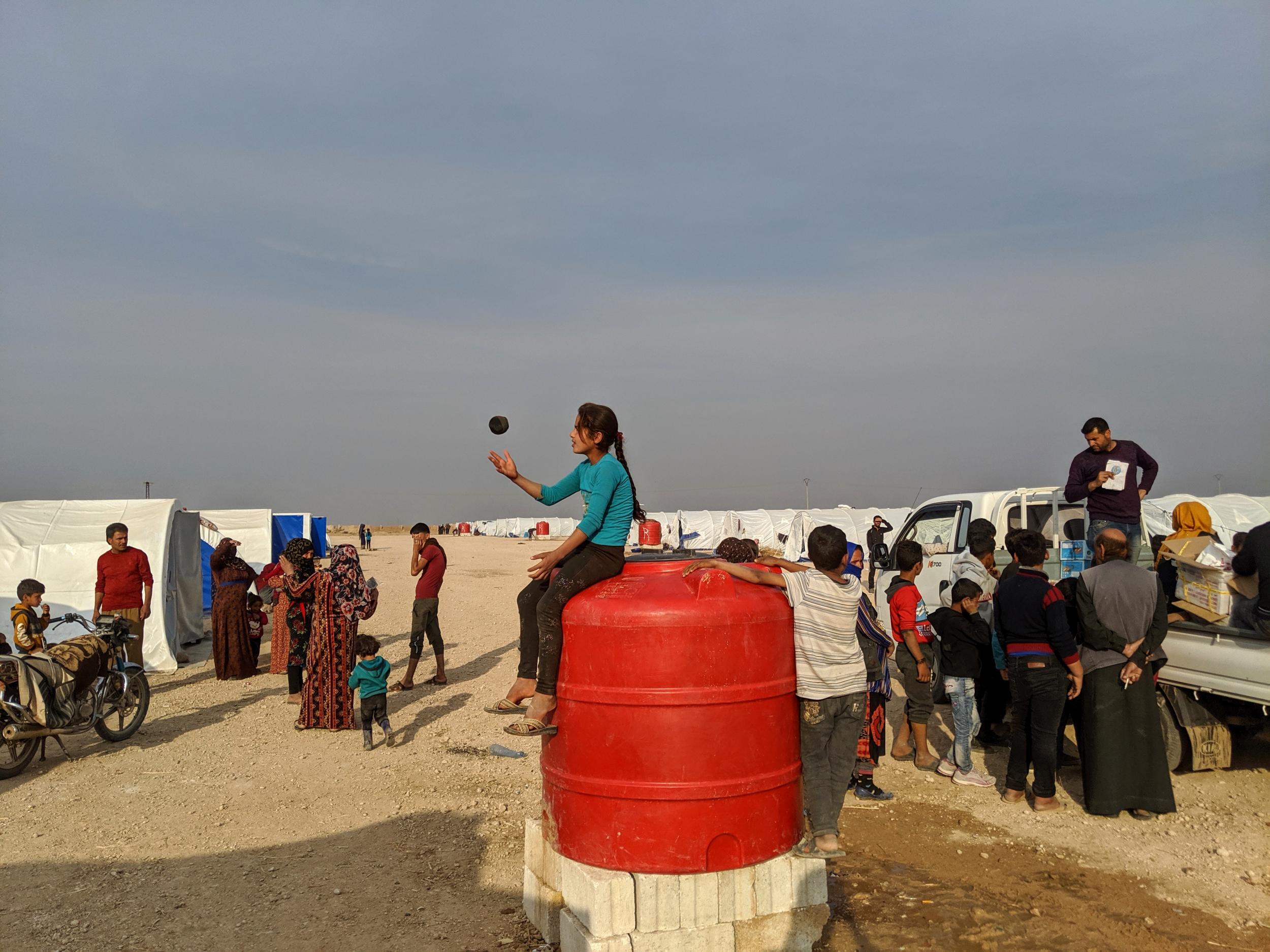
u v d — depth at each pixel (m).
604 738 3.83
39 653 7.82
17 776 7.51
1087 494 8.24
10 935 4.58
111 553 10.33
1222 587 6.33
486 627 16.97
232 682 11.80
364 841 5.93
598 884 3.75
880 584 11.55
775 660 3.98
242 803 6.74
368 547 55.44
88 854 5.73
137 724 8.89
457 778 7.31
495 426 4.28
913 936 4.46
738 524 33.88
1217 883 5.07
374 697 8.23
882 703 6.74
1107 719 6.17
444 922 4.71
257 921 4.74
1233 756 7.47
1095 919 4.62
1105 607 6.12
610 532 4.10
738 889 3.89
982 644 7.02
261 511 29.89
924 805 6.52
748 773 3.87
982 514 10.13
